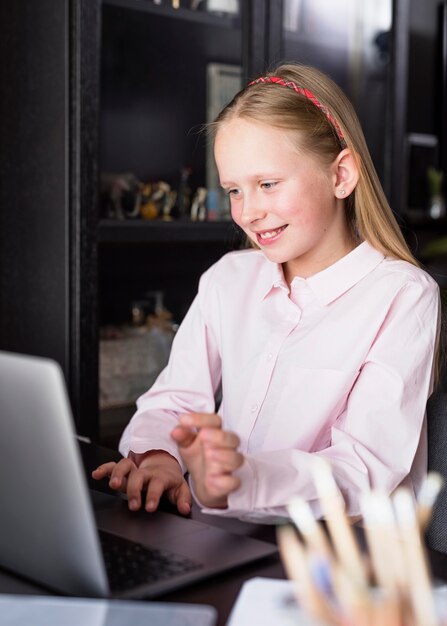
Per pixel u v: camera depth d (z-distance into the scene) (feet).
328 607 2.10
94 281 6.88
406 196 9.98
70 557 2.54
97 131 6.79
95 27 6.71
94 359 6.92
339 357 4.13
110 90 6.91
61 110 6.73
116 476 3.72
